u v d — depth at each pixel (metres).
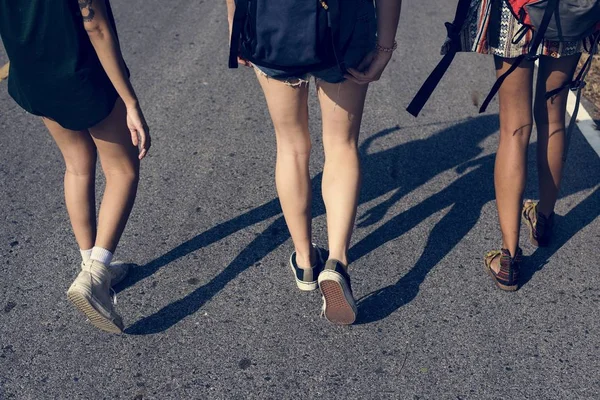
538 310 3.22
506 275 3.28
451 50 2.98
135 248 3.64
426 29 6.20
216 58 5.75
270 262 3.54
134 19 6.54
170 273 3.47
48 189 4.15
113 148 2.96
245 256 3.58
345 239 2.97
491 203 3.92
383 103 5.01
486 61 5.62
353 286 3.37
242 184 4.15
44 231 3.79
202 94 5.20
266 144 4.55
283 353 3.01
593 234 3.67
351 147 2.96
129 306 3.28
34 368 2.96
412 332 3.10
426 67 5.54
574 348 3.01
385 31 2.66
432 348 3.02
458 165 4.26
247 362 2.97
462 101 5.01
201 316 3.22
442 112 4.87
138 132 2.82
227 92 5.23
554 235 3.67
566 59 2.99
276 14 2.56
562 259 3.52
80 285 2.86
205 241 3.69
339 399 2.79
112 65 2.67
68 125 2.82
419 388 2.83
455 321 3.16
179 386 2.87
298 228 3.14
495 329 3.12
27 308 3.29
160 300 3.31
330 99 2.83
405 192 4.03
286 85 2.80
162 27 6.37
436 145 4.47
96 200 4.00
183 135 4.67
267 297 3.32
